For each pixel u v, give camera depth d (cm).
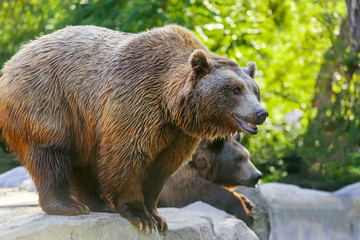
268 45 2648
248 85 775
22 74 841
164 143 807
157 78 792
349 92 2270
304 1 2638
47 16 2023
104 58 828
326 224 1628
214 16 1909
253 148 2308
